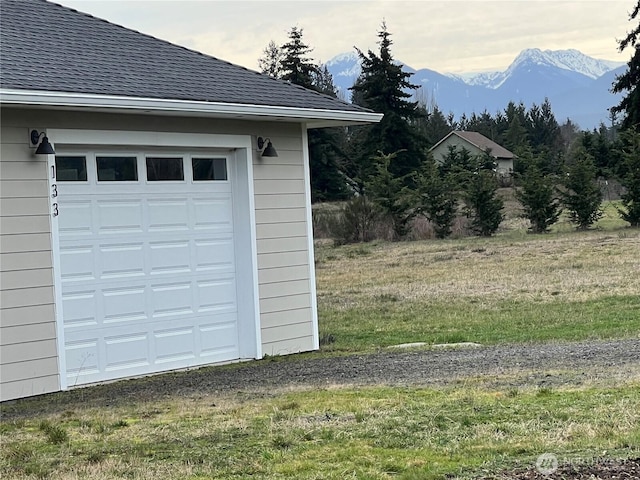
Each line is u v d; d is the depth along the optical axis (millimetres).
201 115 10289
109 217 9938
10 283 8938
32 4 11648
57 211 9328
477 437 5824
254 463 5445
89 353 9719
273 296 11422
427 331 13398
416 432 6098
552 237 29891
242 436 6270
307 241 11883
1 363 8844
